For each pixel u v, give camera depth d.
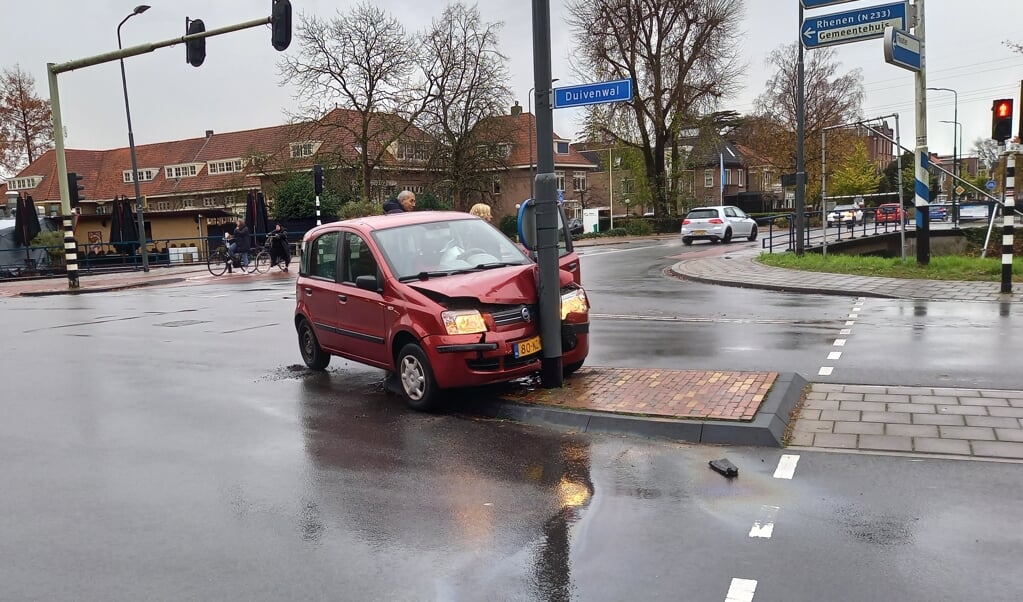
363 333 7.62
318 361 8.81
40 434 6.50
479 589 3.55
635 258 26.64
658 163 47.62
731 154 81.88
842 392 6.71
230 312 14.94
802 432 5.68
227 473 5.36
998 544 3.80
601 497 4.64
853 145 62.94
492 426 6.33
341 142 44.03
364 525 4.37
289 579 3.73
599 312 13.12
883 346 8.90
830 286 15.23
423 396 6.80
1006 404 6.08
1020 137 15.12
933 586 3.42
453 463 5.42
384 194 46.94
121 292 21.53
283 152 44.19
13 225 35.12
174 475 5.35
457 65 44.19
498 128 44.91
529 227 6.93
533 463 5.34
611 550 3.90
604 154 71.19
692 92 43.78
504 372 6.70
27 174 68.88
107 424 6.78
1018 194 25.75
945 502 4.34
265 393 7.82
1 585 3.74
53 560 4.02
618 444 5.67
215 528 4.39
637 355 8.93
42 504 4.84
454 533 4.20
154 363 9.70
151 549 4.12
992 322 10.40
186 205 65.00
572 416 6.17
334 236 8.27
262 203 34.75
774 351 8.88
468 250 7.67
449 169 44.97
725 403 6.12
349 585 3.64
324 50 40.38
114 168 70.19
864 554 3.74
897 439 5.41
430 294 6.79
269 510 4.65
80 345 11.41
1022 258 18.86
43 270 30.67
